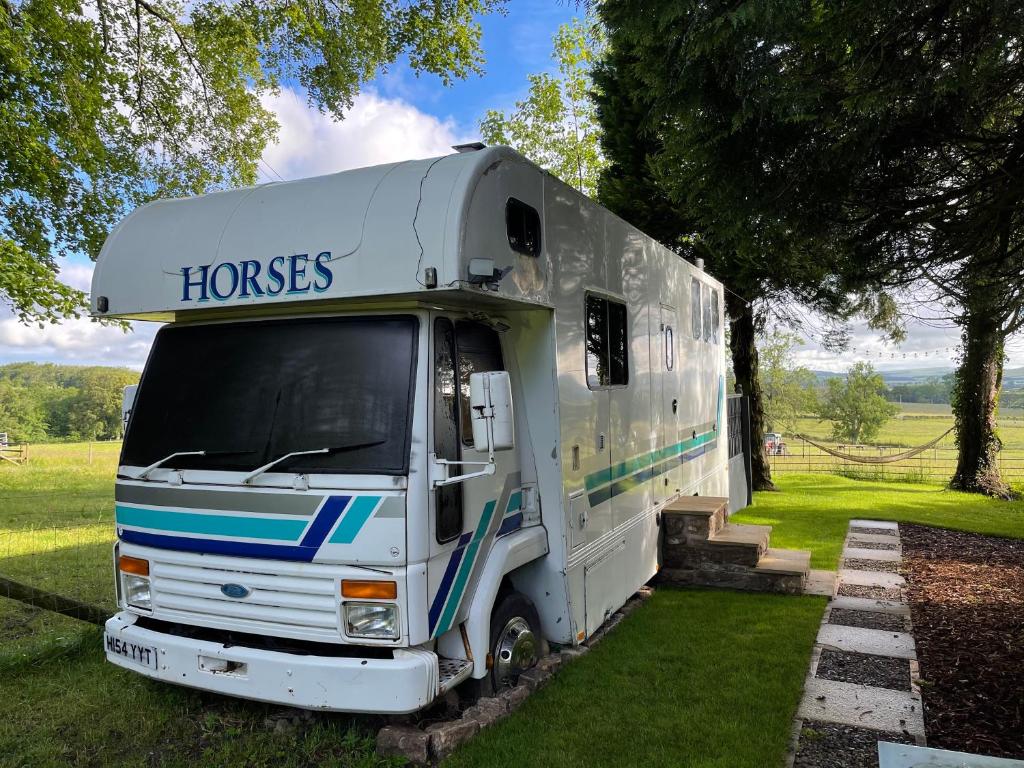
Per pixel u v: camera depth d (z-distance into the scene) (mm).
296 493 3164
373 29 11195
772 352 49125
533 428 4238
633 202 12273
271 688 3166
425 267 3090
